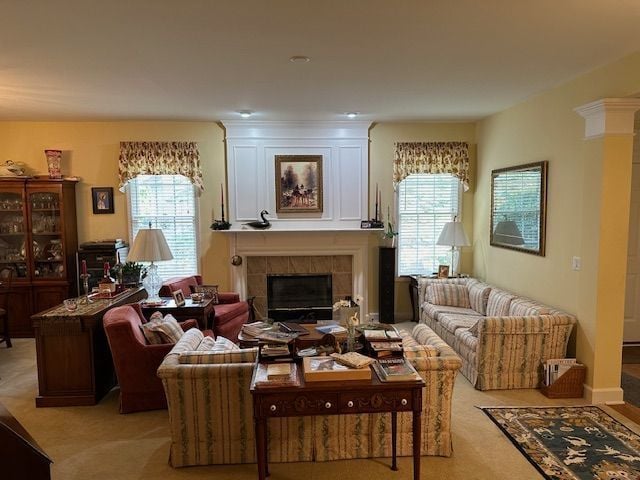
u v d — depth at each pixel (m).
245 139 5.91
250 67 3.49
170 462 2.83
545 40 2.94
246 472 2.76
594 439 3.10
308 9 2.44
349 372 2.32
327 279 6.25
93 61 3.30
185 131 5.90
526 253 4.77
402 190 6.20
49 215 5.60
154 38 2.85
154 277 4.89
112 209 5.91
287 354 2.60
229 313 5.06
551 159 4.31
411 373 2.37
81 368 3.70
